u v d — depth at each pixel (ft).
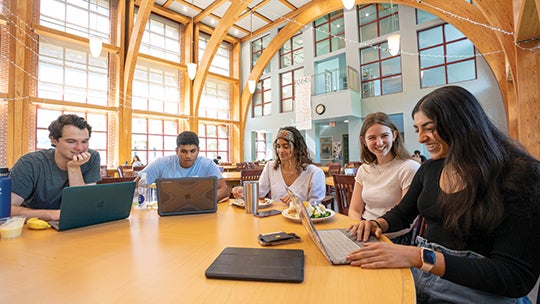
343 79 25.85
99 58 25.59
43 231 3.32
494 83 19.81
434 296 2.64
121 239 2.98
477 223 2.44
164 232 3.27
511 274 2.07
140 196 4.97
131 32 26.68
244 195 4.44
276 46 32.24
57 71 23.06
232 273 1.97
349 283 1.88
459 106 2.65
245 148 38.34
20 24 20.75
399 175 4.72
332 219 3.97
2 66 20.24
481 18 18.80
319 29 30.71
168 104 31.19
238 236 3.08
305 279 1.95
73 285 1.86
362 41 27.48
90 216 3.54
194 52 32.58
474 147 2.53
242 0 25.54
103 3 25.94
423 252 2.23
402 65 24.40
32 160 4.50
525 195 2.22
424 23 23.36
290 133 6.09
